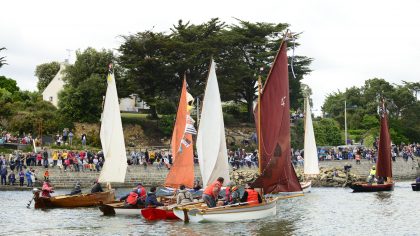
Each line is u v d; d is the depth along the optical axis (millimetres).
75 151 84750
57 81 139125
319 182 86625
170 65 108125
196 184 54906
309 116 80000
